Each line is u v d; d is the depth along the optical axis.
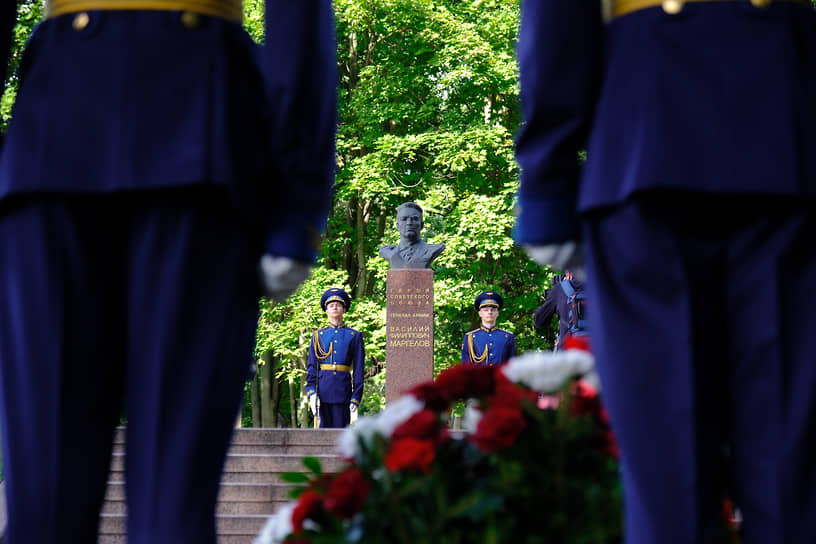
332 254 40.62
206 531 3.42
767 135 3.04
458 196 38.59
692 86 3.11
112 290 3.47
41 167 3.38
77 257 3.38
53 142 3.40
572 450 4.02
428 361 25.61
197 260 3.41
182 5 3.62
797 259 3.04
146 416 3.39
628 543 3.10
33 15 31.61
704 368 3.04
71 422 3.36
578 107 3.33
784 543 2.97
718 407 3.09
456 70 37.56
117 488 14.62
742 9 3.20
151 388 3.38
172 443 3.38
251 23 36.78
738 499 3.11
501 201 35.97
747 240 3.06
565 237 3.44
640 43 3.23
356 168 37.59
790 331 3.01
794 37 3.19
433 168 39.84
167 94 3.47
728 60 3.13
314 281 36.59
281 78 3.68
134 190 3.35
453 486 3.93
